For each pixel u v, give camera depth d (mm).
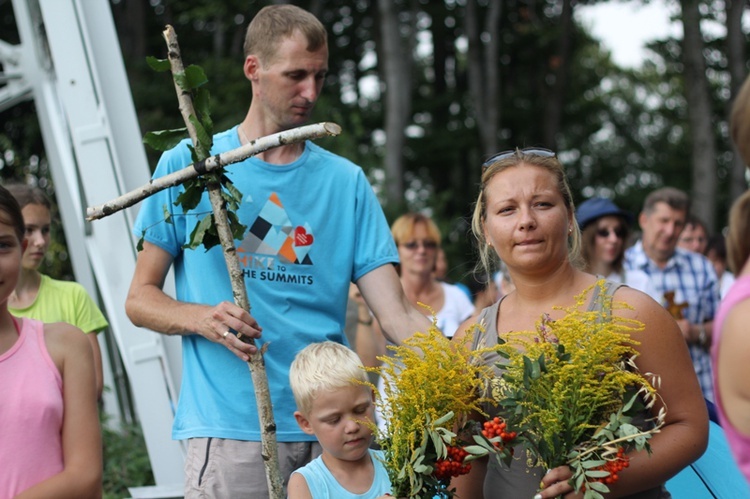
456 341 3617
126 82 6629
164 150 3969
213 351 4305
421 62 39438
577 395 3217
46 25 6504
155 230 4391
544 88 36625
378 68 32094
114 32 6664
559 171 3637
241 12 26703
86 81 6523
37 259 5879
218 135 4480
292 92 4309
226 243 3842
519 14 35594
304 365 3877
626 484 3320
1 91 9492
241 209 4344
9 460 3363
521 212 3535
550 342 3309
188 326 4082
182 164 4383
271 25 4328
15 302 5883
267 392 3871
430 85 38938
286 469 4289
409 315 4504
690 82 29969
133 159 6586
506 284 6117
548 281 3588
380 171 23578
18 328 3520
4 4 24547
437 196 25375
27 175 18391
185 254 4391
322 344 3959
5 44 9531
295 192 4406
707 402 4578
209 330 3971
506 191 3568
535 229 3521
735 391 2527
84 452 3449
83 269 9820
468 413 3574
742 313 2508
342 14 32812
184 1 26828
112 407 9125
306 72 4305
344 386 3809
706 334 7945
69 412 3482
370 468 3914
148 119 22781
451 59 38094
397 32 26312
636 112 47594
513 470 3529
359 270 4562
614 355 3252
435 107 35031
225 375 4281
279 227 4371
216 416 4262
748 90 2521
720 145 37875
